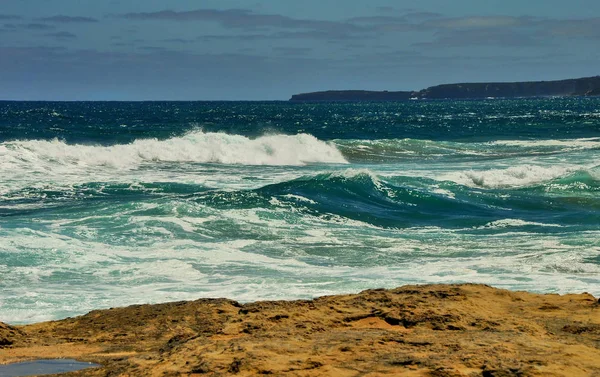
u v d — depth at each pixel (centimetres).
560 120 13025
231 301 1264
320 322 1057
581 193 3756
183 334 1064
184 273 1944
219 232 2528
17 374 875
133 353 985
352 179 3566
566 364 777
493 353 819
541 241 2461
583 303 1203
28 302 1608
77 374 847
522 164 5147
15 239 2227
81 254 2119
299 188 3462
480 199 3572
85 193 3491
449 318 1054
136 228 2522
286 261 2136
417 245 2417
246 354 811
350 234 2598
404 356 808
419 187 3806
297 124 11962
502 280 1869
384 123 12525
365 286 1784
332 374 750
